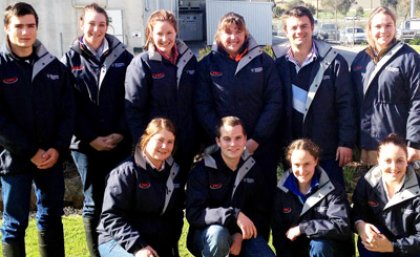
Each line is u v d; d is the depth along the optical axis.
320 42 4.27
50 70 3.84
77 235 4.87
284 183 3.89
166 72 4.14
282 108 4.30
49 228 3.95
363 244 3.74
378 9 4.14
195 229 3.87
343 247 3.77
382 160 3.65
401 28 33.88
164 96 4.15
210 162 3.89
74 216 5.39
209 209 3.80
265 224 4.06
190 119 4.28
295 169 3.76
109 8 14.64
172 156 4.12
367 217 3.86
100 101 4.26
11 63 3.73
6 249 3.79
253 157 4.25
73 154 4.42
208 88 4.25
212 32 26.78
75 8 14.38
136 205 3.77
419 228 3.62
